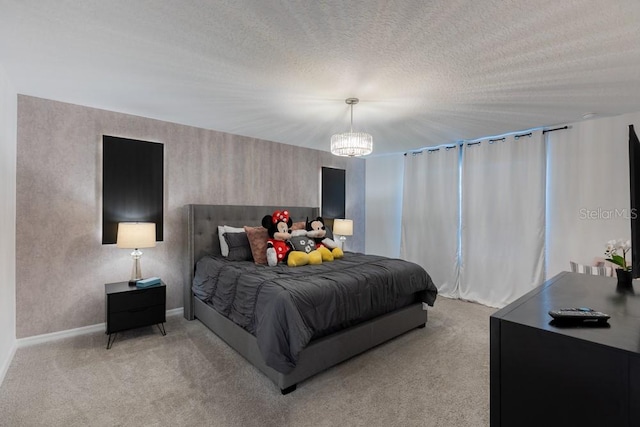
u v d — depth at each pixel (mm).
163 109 3047
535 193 3721
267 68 2127
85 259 2986
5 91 2268
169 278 3531
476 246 4250
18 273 2656
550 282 1680
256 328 2260
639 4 1409
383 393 2072
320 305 2256
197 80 2336
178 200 3598
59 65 2111
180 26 1644
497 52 1870
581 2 1405
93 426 1713
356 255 3959
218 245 3740
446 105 2840
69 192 2906
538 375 942
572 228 3486
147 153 3346
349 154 2977
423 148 4820
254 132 3967
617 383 806
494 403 1022
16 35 1737
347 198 5574
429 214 4766
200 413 1838
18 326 2658
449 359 2561
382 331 2775
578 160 3443
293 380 2066
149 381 2164
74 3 1453
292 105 2877
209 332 3051
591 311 1046
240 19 1573
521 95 2566
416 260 4918
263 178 4395
